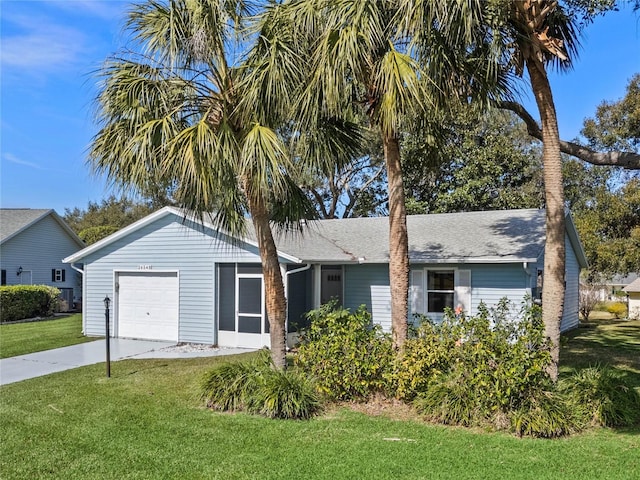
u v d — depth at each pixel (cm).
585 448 558
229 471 496
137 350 1288
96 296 1542
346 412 701
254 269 1338
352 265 1487
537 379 637
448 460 520
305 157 775
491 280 1291
